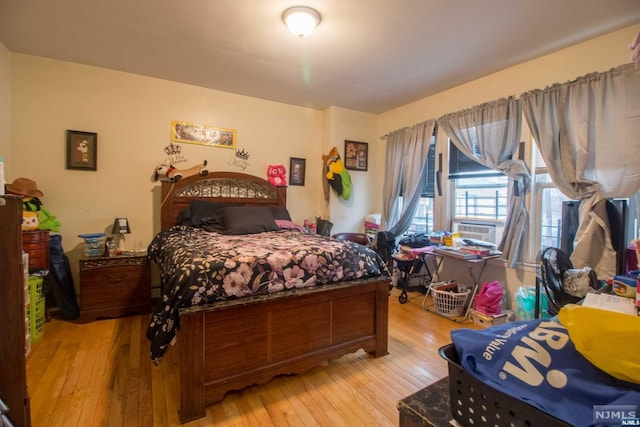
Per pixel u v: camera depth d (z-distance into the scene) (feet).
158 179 11.62
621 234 7.23
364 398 6.05
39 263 8.80
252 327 6.02
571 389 1.57
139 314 10.24
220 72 10.85
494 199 10.95
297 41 8.63
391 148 14.58
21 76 9.63
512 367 1.76
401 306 11.37
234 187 12.84
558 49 8.92
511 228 9.91
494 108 10.33
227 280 5.81
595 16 7.33
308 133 14.76
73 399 5.85
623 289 4.27
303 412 5.64
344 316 7.13
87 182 10.59
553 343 1.82
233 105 12.92
